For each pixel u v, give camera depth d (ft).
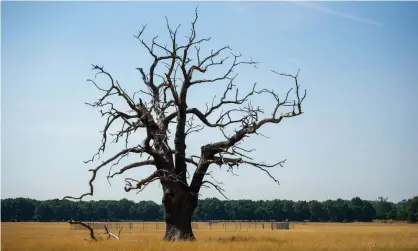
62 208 586.86
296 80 135.03
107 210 616.39
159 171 136.15
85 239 131.13
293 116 136.36
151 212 634.84
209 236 178.70
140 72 143.95
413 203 628.69
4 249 99.09
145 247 100.42
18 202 572.92
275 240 128.98
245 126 138.72
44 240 127.34
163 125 139.95
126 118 139.74
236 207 650.02
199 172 139.13
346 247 101.60
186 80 139.54
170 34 136.77
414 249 100.27
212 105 146.20
